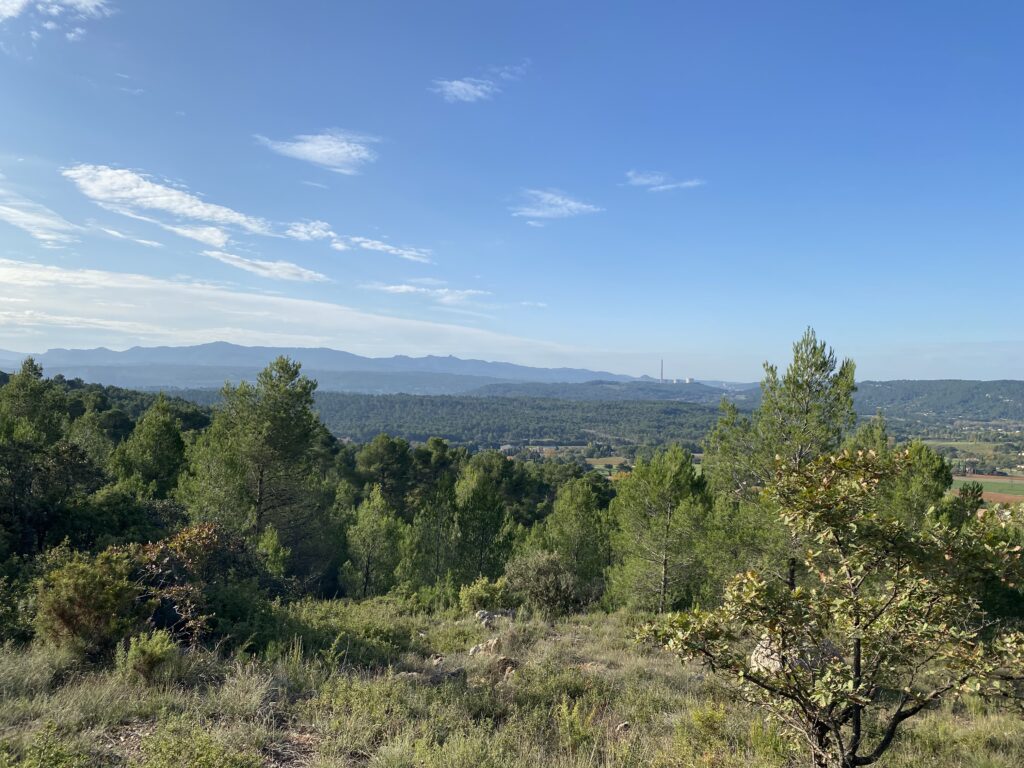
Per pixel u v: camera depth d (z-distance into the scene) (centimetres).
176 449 2916
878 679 454
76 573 761
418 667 918
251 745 529
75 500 1382
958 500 1540
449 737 593
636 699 809
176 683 674
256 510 2188
